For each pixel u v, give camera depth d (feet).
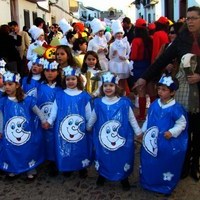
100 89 10.16
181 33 10.21
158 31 15.92
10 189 10.28
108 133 9.79
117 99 9.98
